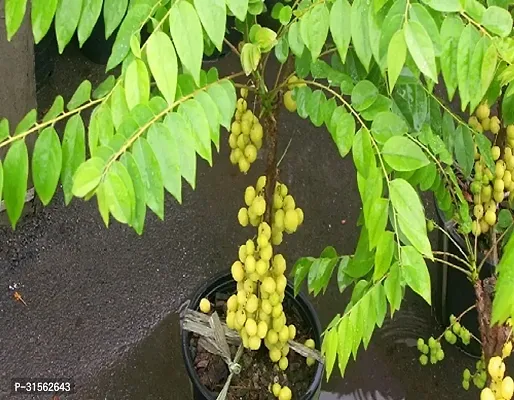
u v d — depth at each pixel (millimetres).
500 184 1200
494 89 841
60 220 1648
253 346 1118
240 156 1033
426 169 944
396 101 952
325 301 1580
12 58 1334
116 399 1440
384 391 1471
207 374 1216
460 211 1082
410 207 751
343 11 750
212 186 1750
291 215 1074
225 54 1926
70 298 1554
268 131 1024
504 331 1047
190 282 1606
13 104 1393
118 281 1588
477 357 1494
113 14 771
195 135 730
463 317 1450
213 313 1197
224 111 775
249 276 1096
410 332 1542
